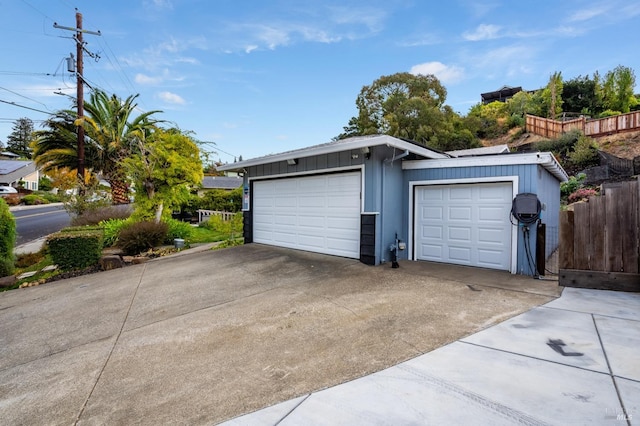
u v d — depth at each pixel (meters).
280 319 4.37
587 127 20.48
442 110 25.14
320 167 8.20
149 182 12.18
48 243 8.72
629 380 2.54
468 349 3.19
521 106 28.62
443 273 6.32
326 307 4.70
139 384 3.00
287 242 9.30
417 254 7.67
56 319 5.18
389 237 7.39
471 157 6.76
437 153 8.02
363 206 7.21
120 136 19.03
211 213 17.66
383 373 2.85
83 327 4.73
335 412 2.34
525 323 3.78
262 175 10.07
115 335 4.32
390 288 5.45
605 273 5.03
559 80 27.64
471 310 4.31
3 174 34.28
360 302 4.82
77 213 14.26
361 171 7.28
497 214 6.59
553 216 9.18
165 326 4.47
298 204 8.94
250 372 3.05
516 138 25.33
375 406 2.38
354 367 3.00
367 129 26.09
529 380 2.60
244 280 6.47
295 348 3.49
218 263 8.07
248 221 10.66
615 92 26.58
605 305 4.32
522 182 6.21
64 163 19.22
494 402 2.34
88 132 18.05
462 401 2.37
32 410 2.73
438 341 3.42
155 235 10.93
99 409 2.66
